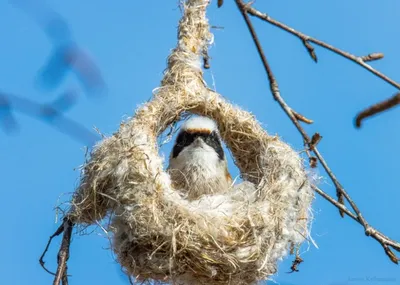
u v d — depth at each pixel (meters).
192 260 6.94
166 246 6.96
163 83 8.45
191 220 6.99
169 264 6.92
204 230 6.95
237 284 7.20
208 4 8.43
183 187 9.20
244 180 8.71
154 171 7.26
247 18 6.34
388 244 6.19
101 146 7.52
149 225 6.95
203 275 7.06
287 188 7.56
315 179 7.85
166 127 8.43
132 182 7.13
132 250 7.15
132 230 7.02
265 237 7.12
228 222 7.04
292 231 7.43
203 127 8.80
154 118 8.05
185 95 8.39
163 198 7.10
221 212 7.11
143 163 7.25
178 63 8.41
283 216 7.33
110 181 7.34
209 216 7.03
